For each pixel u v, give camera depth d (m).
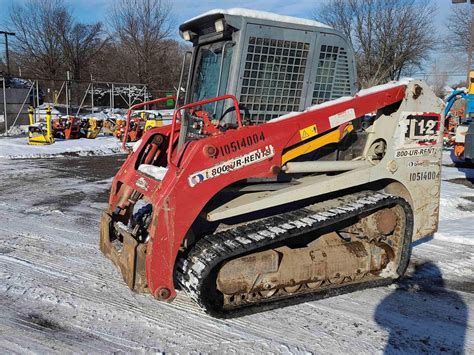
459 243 5.83
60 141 16.50
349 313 3.93
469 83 11.20
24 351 3.27
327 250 4.10
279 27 4.16
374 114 4.55
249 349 3.36
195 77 4.70
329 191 4.12
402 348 3.43
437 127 4.64
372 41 32.84
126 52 41.94
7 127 19.34
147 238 3.80
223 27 3.99
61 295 4.12
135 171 4.45
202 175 3.57
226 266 3.65
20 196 8.07
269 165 3.83
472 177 10.27
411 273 4.85
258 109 4.23
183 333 3.55
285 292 4.04
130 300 4.07
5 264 4.80
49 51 45.25
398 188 4.66
